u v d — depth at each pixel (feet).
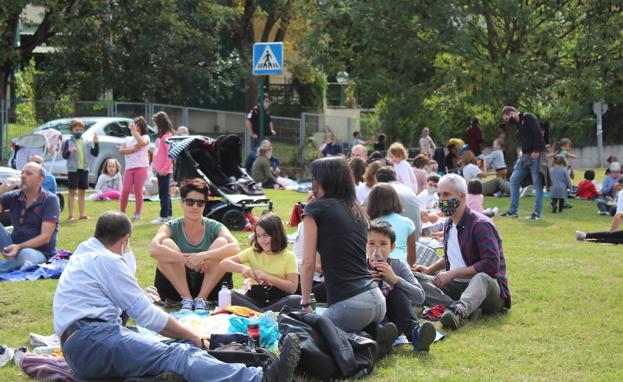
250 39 133.59
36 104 96.02
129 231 22.84
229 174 53.31
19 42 116.06
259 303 30.32
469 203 50.67
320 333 22.62
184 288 31.40
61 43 110.01
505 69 97.71
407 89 100.83
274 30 151.53
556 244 47.39
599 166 121.19
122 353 20.86
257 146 89.10
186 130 67.97
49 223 37.63
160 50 114.73
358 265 24.22
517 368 23.77
